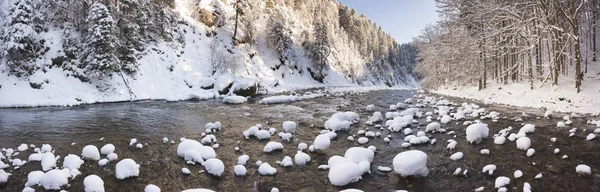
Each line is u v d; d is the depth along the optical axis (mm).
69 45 25500
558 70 19234
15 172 7113
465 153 8039
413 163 6422
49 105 21297
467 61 28344
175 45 34562
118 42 25312
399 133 10734
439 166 7160
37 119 15406
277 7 69062
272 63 50344
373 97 27344
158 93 27594
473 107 16656
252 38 48781
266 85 40500
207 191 5137
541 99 17891
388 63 109875
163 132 11844
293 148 9086
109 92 24688
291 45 58750
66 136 11195
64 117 16078
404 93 33000
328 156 8172
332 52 71312
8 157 8320
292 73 53875
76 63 24984
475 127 8906
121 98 24891
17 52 22828
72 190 6047
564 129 10484
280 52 52562
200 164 7500
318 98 26469
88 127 13023
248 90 29391
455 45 29281
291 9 76938
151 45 31500
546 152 7863
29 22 23922
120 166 6738
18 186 6348
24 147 9297
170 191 6055
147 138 10727
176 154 8461
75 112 18141
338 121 11516
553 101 17000
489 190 5730
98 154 7996
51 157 7605
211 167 6879
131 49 27375
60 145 9797
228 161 7859
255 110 18609
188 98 26672
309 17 84188
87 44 24484
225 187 6230
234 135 10984
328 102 22938
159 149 9109
